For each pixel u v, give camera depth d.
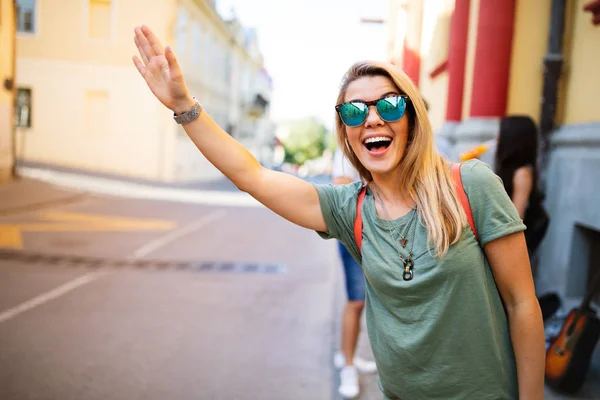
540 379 1.28
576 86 4.17
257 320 4.66
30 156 14.41
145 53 1.41
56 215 10.95
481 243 1.26
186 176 17.69
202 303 5.16
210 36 22.72
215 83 25.88
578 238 4.00
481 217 1.24
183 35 16.53
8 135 13.59
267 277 6.41
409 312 1.29
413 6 10.41
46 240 8.22
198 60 20.00
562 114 4.41
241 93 36.03
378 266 1.30
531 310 1.26
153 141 15.29
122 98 14.29
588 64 3.98
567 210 4.08
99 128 14.71
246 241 9.09
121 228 9.87
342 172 2.99
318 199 1.44
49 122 14.48
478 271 1.24
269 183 1.43
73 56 12.86
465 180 1.26
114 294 5.38
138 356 3.75
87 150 14.88
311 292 5.71
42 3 10.70
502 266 1.26
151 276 6.24
